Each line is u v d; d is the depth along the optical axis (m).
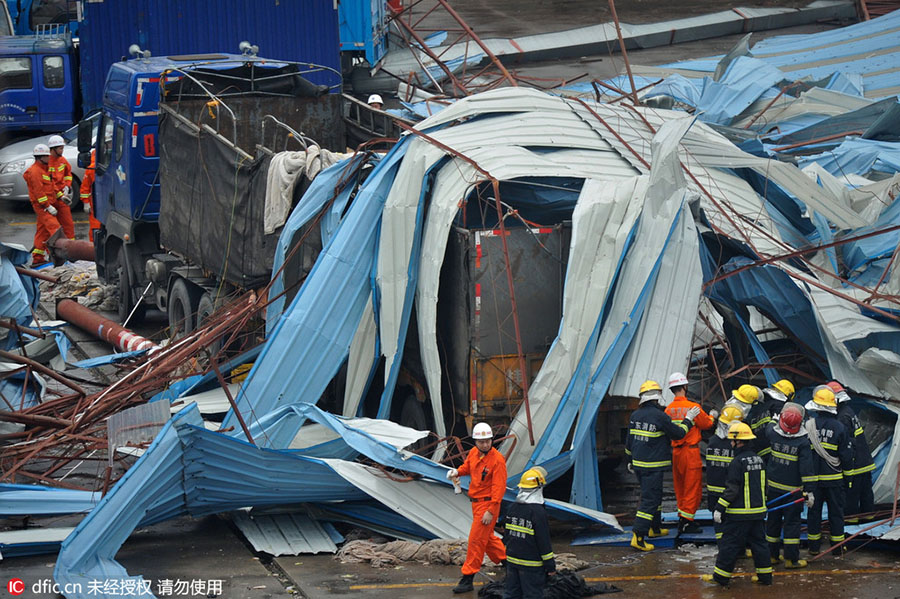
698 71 97.25
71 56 103.19
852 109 79.25
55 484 41.84
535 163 43.25
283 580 35.19
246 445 37.50
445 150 43.72
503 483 33.91
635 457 38.47
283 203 47.94
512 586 32.91
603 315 41.28
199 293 59.00
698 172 50.91
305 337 43.19
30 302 62.44
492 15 143.88
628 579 36.00
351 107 67.69
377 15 101.25
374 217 44.38
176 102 62.69
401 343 43.53
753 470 34.78
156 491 36.22
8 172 95.44
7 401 48.22
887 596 34.41
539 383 40.44
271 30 83.19
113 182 68.19
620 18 138.88
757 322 50.88
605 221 41.59
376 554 36.81
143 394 49.66
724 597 34.31
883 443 43.03
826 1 139.12
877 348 46.44
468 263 41.16
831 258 54.16
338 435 41.97
